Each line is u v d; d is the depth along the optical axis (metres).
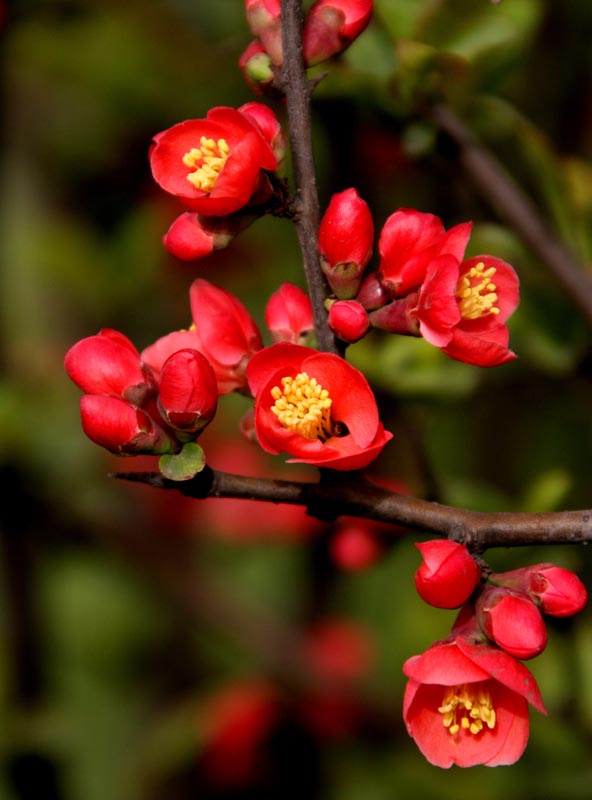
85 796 1.02
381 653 0.99
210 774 1.01
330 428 0.69
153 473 0.70
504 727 0.69
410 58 0.82
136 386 0.70
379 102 0.85
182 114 1.04
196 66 1.02
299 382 0.68
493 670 0.67
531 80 0.94
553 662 0.86
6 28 0.98
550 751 0.87
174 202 1.05
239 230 0.70
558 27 0.94
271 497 0.69
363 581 1.03
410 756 0.94
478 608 0.68
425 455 0.84
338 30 0.71
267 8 0.71
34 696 0.99
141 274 1.05
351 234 0.69
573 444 0.96
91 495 1.04
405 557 1.00
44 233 1.05
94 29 1.03
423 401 0.86
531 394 0.96
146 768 1.01
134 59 1.03
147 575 1.05
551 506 0.83
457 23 0.83
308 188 0.70
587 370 0.89
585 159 0.94
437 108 0.84
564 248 0.86
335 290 0.70
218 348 0.72
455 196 0.91
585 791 0.87
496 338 0.72
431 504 0.69
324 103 0.88
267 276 1.04
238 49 0.96
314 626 1.04
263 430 0.68
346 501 0.69
